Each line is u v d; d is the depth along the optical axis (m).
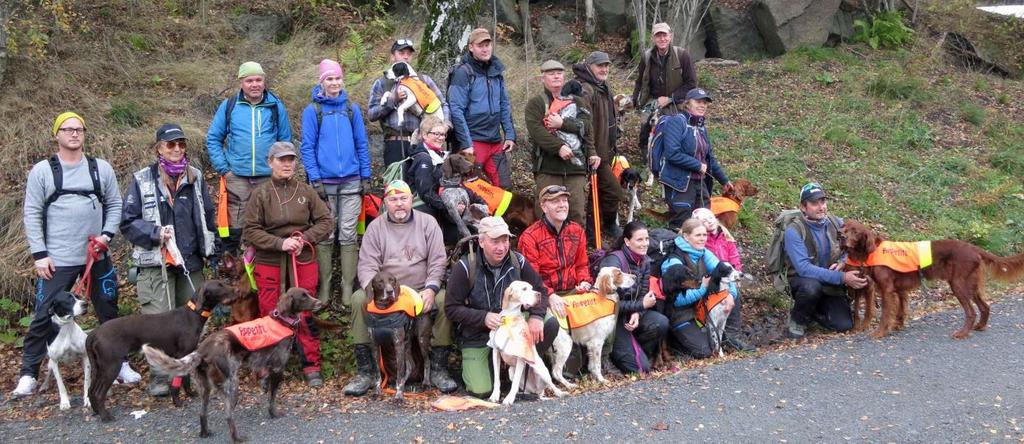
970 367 5.78
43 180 5.76
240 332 5.05
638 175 8.23
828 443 4.62
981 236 9.30
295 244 5.91
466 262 5.77
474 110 7.45
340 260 7.41
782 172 10.22
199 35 10.81
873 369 5.78
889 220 9.55
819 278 6.75
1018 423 4.82
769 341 6.90
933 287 8.27
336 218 6.77
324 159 6.64
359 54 10.09
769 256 7.22
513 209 7.36
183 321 5.55
